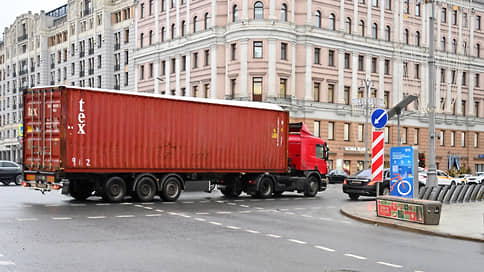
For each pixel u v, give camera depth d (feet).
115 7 245.65
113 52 248.11
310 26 174.81
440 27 215.31
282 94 169.07
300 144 91.56
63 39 292.81
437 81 214.48
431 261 33.96
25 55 329.52
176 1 198.08
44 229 43.70
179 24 196.85
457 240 43.39
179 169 73.72
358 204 73.92
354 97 188.24
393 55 200.54
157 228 46.26
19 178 117.50
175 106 73.20
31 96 68.13
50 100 65.46
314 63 176.76
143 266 30.25
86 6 269.85
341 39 183.42
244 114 81.20
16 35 340.80
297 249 37.29
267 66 164.35
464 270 31.32
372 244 40.40
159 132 71.61
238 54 167.43
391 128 200.95
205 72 182.91
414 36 207.62
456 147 221.87
